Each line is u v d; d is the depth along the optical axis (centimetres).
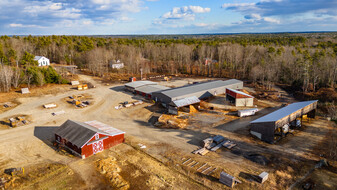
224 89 6569
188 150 3256
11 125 4156
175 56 12281
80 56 11494
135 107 5350
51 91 6562
